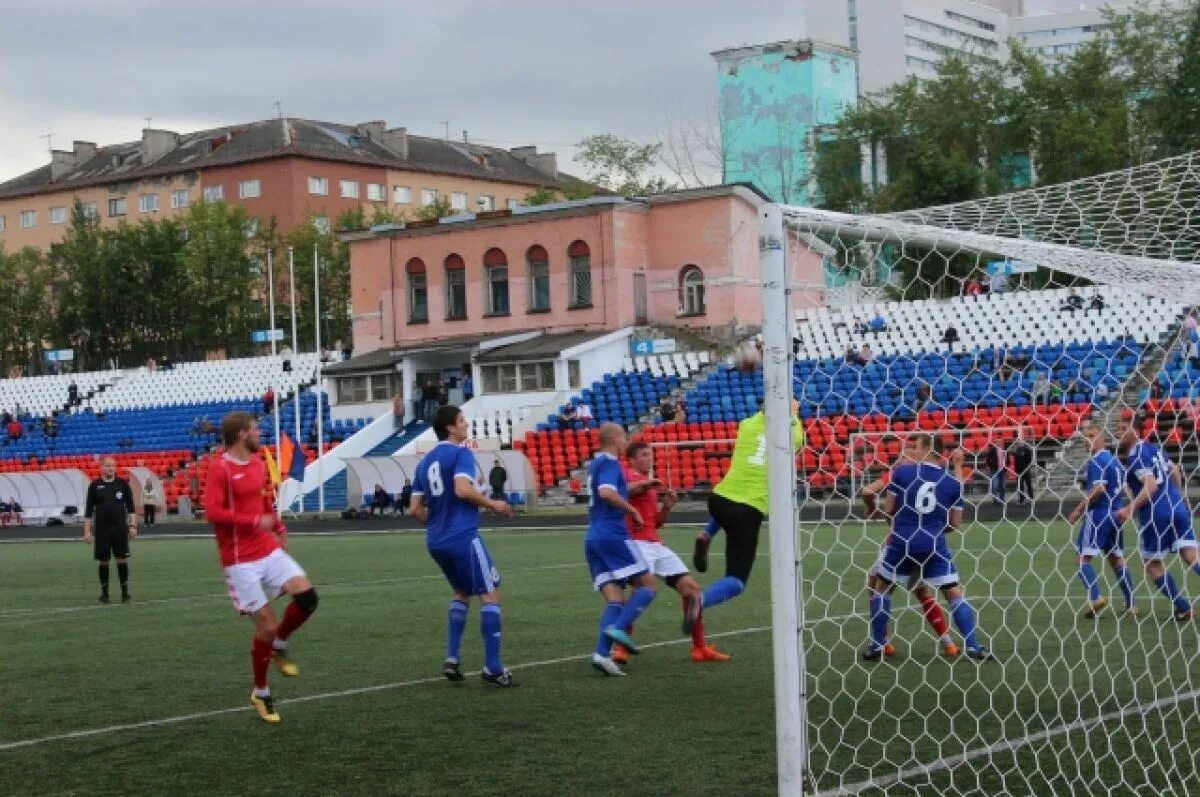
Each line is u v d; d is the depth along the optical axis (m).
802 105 79.94
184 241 72.75
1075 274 8.03
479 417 43.28
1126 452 12.02
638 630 12.84
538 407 42.72
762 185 71.12
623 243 46.12
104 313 72.31
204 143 96.44
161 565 24.53
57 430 54.53
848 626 12.56
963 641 10.80
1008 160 48.56
